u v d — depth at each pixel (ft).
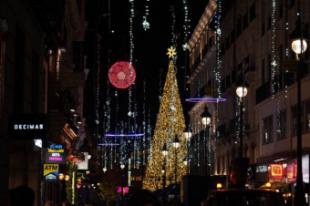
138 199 26.25
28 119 77.15
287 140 154.71
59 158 108.58
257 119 183.01
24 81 87.40
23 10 85.35
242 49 201.98
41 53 103.09
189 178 126.11
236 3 209.97
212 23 248.11
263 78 177.78
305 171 133.39
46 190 117.70
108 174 369.09
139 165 353.31
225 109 226.79
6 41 73.10
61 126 121.49
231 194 68.44
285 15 155.33
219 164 237.66
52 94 120.98
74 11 177.88
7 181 76.69
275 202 66.23
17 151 88.94
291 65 88.43
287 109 155.53
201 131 275.59
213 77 251.39
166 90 278.67
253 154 189.67
